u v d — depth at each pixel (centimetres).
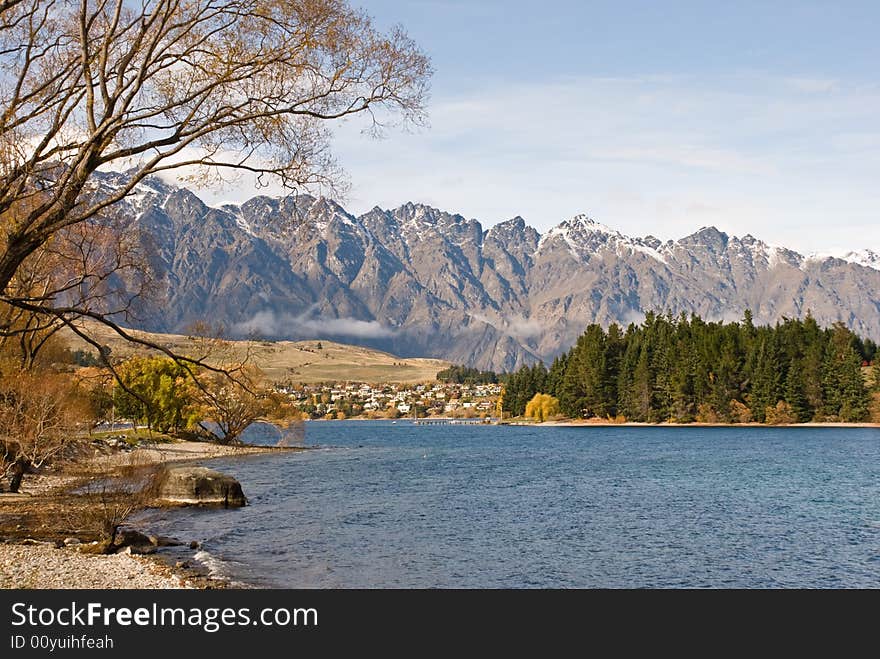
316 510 4734
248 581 2714
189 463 7956
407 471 7894
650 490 6203
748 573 3150
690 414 19412
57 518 3647
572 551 3522
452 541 3712
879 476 7488
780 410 18350
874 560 3403
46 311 2442
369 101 2552
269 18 2441
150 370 9962
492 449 12244
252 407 10200
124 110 2330
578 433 17925
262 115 2425
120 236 3428
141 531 3738
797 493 6022
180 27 2455
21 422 4641
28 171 2467
